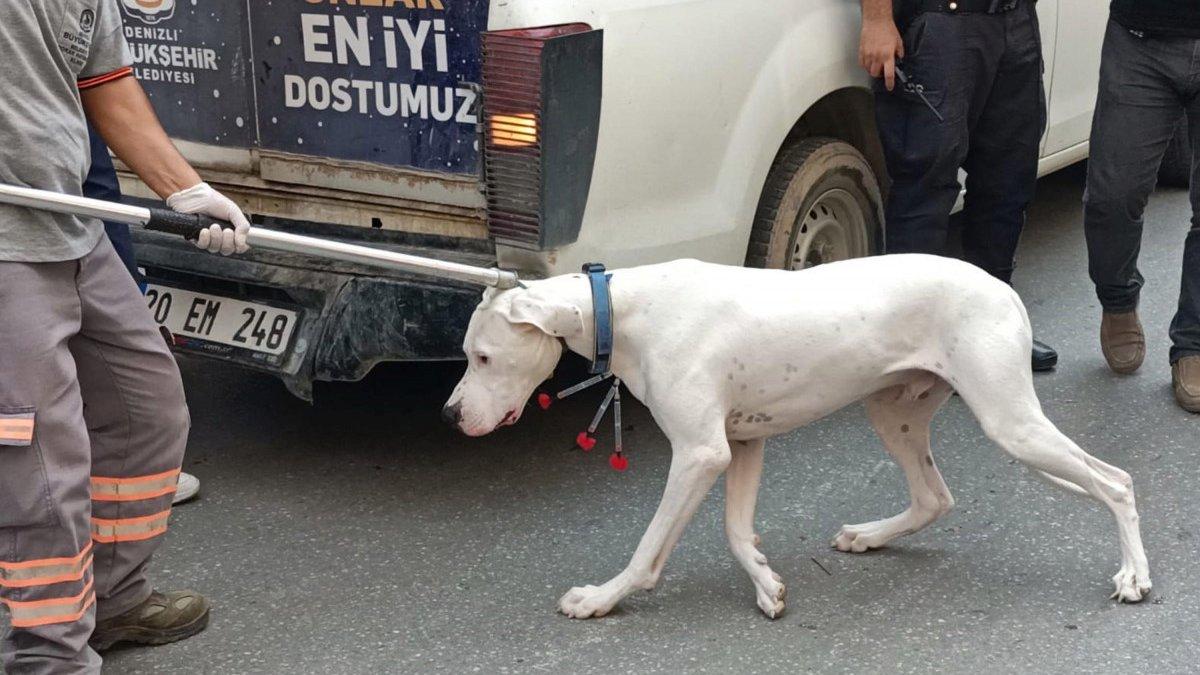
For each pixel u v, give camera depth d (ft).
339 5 12.75
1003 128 15.34
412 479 13.92
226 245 10.28
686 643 11.07
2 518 9.70
